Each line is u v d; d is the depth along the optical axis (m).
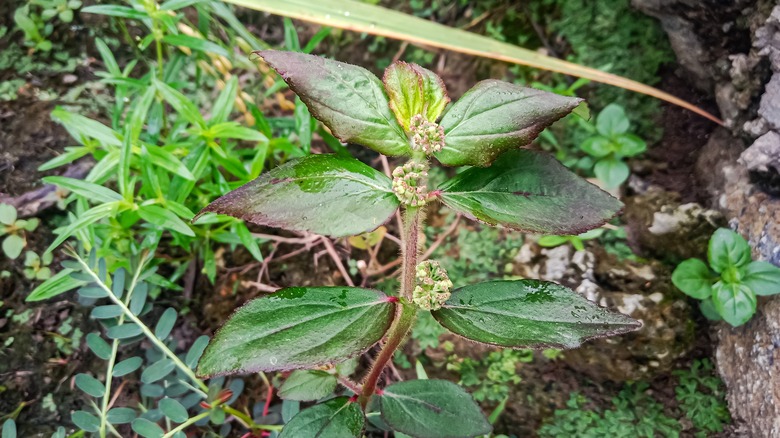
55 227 0.14
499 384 0.14
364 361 0.14
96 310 0.12
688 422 0.13
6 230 0.14
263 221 0.07
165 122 0.15
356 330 0.08
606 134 0.15
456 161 0.08
